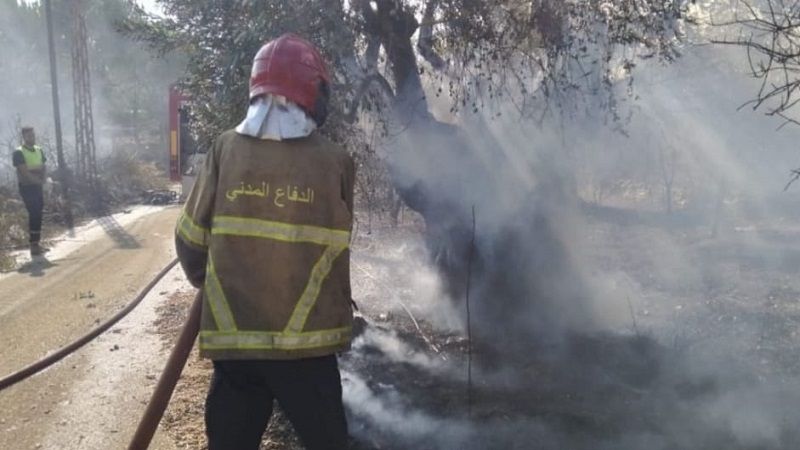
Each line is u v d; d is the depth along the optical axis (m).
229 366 2.58
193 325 2.64
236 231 2.53
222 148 2.63
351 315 2.70
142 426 2.55
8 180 16.94
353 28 4.69
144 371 5.54
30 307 7.62
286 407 2.58
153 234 13.34
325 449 2.58
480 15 4.92
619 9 5.00
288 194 2.55
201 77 5.39
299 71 2.64
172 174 20.05
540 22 4.90
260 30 4.27
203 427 4.36
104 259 10.55
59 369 5.60
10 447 4.25
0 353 6.04
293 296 2.53
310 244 2.56
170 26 6.00
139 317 7.14
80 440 4.34
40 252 11.29
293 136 2.60
